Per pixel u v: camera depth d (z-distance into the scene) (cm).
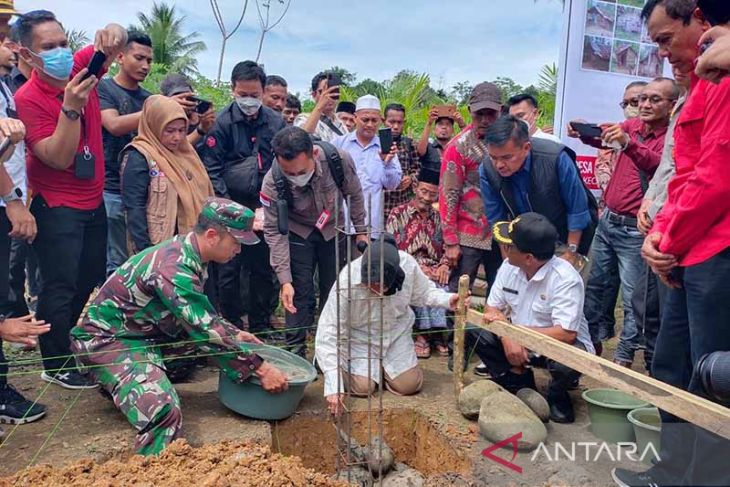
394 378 395
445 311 477
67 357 376
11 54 337
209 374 434
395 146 532
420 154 600
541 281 365
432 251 509
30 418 341
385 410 378
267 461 295
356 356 385
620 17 502
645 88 410
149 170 402
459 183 463
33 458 302
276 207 403
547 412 347
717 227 238
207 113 458
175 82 470
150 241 400
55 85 362
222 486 267
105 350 334
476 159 457
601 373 271
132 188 399
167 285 327
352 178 418
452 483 305
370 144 518
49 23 351
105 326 339
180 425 322
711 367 189
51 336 375
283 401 350
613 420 317
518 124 376
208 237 335
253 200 468
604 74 505
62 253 365
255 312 492
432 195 501
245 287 528
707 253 239
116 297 338
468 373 439
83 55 408
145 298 335
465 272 478
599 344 454
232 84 469
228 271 473
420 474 340
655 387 239
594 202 410
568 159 393
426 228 510
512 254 360
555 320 360
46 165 358
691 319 249
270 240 410
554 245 353
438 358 480
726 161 227
